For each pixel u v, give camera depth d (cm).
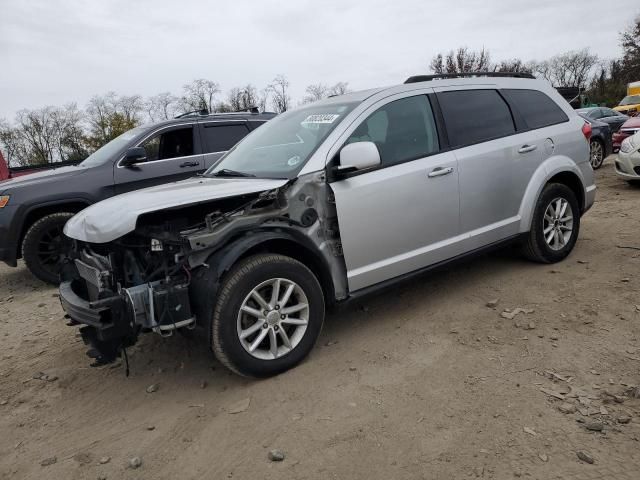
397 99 404
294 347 340
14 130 3819
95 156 700
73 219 351
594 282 446
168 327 304
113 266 339
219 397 322
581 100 2292
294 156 373
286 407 302
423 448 255
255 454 264
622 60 4919
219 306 309
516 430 262
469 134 434
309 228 347
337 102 413
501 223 453
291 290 336
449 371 324
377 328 397
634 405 274
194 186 357
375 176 371
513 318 391
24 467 275
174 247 318
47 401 342
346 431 274
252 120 773
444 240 415
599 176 1088
